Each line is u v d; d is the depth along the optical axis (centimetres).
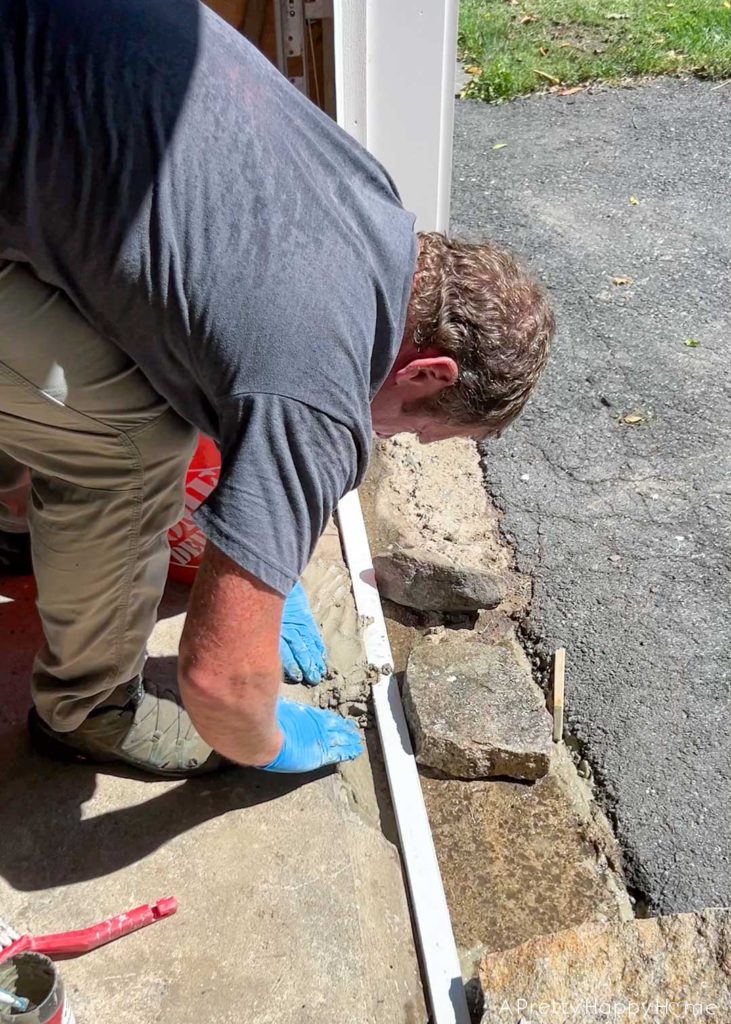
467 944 190
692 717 227
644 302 358
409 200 306
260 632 125
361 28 259
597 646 243
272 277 117
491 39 546
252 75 124
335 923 180
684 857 202
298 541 123
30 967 153
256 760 152
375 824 200
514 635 249
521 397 145
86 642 174
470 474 295
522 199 419
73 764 203
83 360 134
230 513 119
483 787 215
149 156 114
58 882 184
